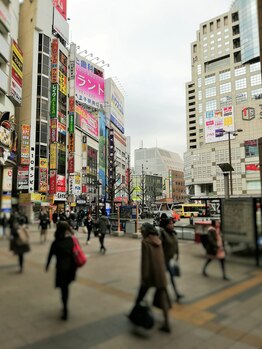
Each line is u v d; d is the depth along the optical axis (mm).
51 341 3729
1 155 14312
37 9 39062
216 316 4637
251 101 86625
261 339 3951
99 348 3623
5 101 28625
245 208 8539
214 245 6730
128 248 11547
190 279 6504
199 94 105250
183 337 3969
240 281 6363
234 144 84625
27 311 4457
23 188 33469
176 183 139625
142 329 4137
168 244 5598
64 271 4500
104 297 5262
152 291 5637
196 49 114625
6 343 3637
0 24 26766
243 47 94688
